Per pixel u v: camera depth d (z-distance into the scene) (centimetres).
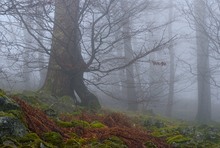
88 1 947
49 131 484
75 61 1041
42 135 457
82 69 1038
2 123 395
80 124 596
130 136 583
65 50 1046
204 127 987
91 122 698
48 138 455
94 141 507
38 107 698
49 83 1072
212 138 780
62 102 859
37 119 496
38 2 855
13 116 414
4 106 455
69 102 903
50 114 625
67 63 1038
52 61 1088
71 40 989
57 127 529
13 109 462
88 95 1107
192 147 638
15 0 852
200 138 769
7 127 398
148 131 803
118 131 580
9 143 376
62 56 1045
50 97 866
